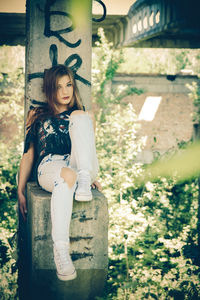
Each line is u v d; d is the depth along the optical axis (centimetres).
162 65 1537
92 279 276
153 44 756
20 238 354
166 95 1160
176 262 395
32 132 302
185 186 674
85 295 281
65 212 241
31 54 340
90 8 346
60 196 242
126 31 685
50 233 264
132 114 555
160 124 1179
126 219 427
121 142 574
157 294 339
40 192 275
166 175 621
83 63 349
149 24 534
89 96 353
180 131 1188
